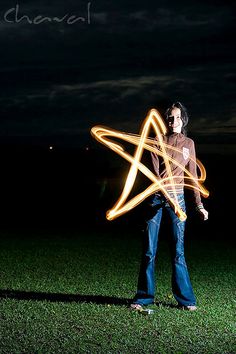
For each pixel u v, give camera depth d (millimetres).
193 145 7195
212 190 21781
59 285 8555
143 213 7199
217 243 13969
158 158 7133
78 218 19484
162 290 8320
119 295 7922
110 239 14219
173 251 7129
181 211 6996
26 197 23422
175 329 6297
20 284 8602
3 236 14617
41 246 12805
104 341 5824
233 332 6238
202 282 8992
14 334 5984
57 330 6164
